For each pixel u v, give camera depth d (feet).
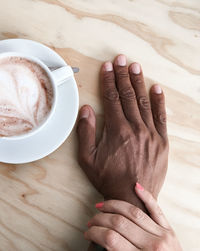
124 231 1.60
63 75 1.65
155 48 1.90
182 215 1.91
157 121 1.89
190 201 1.92
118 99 1.85
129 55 1.88
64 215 1.84
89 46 1.86
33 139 1.72
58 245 1.83
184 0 1.90
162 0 1.89
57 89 1.64
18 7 1.81
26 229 1.82
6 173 1.81
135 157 1.82
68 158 1.85
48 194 1.83
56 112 1.73
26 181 1.82
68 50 1.84
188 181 1.92
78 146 1.85
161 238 1.61
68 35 1.84
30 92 1.63
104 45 1.86
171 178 1.91
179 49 1.90
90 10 1.85
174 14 1.90
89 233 1.63
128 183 1.80
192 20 1.90
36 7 1.82
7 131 1.62
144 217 1.63
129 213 1.64
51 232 1.83
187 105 1.91
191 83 1.91
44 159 1.83
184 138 1.92
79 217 1.85
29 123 1.64
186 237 1.91
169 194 1.91
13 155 1.71
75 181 1.85
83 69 1.86
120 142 1.83
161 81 1.90
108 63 1.85
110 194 1.80
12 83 1.62
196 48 1.91
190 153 1.92
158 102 1.89
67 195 1.84
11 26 1.81
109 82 1.84
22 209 1.82
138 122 1.85
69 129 1.73
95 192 1.86
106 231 1.59
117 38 1.87
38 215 1.82
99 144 1.83
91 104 1.86
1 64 1.61
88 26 1.85
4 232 1.81
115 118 1.83
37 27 1.82
